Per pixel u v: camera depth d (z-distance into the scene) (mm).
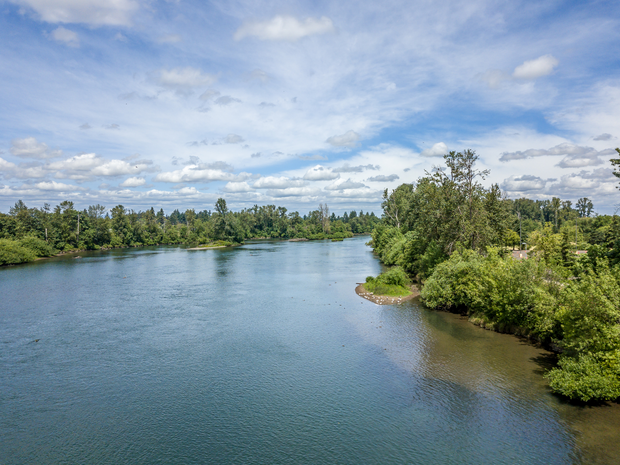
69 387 27516
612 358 23109
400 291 57344
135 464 19219
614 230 56906
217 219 185625
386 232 106500
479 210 56906
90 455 20016
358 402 25062
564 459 18672
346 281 71125
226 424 22781
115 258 120500
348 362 31484
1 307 50750
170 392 26750
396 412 23719
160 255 131125
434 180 61781
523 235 111438
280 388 27188
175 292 60812
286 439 21203
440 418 22875
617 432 20453
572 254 50688
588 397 22875
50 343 36500
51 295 58625
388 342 35938
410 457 19406
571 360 25062
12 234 128500
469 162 57250
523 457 19031
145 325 42250
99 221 165000
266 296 57375
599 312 24453
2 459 19672
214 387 27453
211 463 19266
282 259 112062
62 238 145000
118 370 30344
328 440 21031
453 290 46562
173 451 20297
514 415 22672
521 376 27609
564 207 176625
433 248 61094
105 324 42656
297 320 43875
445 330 39156
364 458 19422
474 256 47656
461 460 19031
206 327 41438
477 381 27172
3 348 35219
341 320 43688
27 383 28156
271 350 34406
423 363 30750
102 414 23969
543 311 32312
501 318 38094
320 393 26359
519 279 36219
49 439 21391
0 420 23297
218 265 98188
